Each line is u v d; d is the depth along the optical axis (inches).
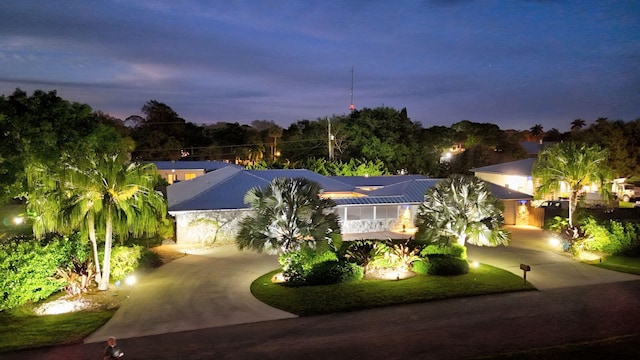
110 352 486.3
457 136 3383.4
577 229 1143.6
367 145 2536.9
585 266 966.4
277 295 737.0
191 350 523.5
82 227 725.9
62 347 535.2
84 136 1162.6
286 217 820.0
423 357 492.1
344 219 1344.7
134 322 620.1
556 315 642.2
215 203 1198.3
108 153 767.1
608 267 956.6
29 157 987.9
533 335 560.7
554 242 1198.9
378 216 1379.2
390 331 580.4
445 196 917.2
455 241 955.3
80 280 746.2
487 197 922.7
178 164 2397.9
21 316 634.8
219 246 1130.0
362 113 2669.8
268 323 617.6
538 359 447.5
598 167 1300.4
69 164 701.3
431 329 586.6
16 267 653.3
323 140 2731.3
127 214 729.0
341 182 1552.7
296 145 2866.6
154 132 3385.8
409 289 767.7
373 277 850.1
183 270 900.0
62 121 1127.0
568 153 1315.2
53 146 1063.6
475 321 618.2
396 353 505.4
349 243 1066.1
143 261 888.9
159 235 1135.6
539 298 735.1
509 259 1029.2
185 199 1244.5
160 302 705.0
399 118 2736.2
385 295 735.1
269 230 824.3
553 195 1691.7
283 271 840.9
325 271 806.5
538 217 1467.8
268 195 829.8
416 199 1390.3
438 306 689.6
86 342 550.9
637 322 609.0
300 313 656.4
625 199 2012.8
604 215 1440.7
